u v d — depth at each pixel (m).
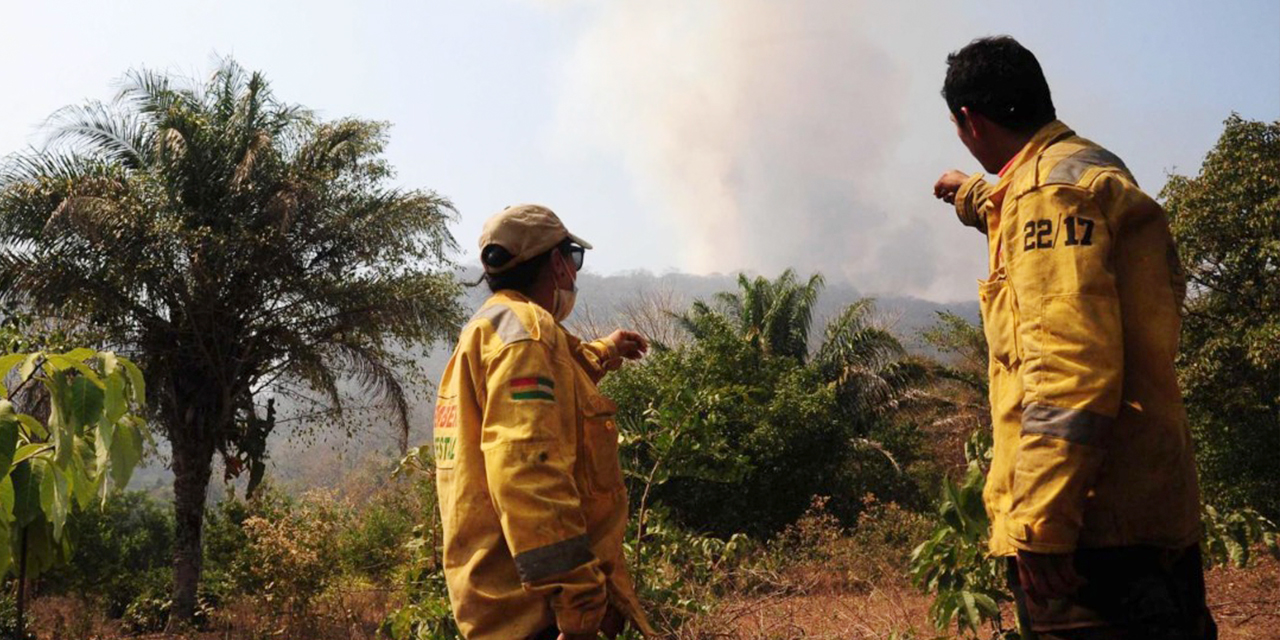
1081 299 1.68
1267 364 15.82
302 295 18.70
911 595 7.37
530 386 1.99
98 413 2.89
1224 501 16.77
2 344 3.88
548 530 1.90
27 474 2.91
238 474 19.25
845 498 20.16
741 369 20.16
